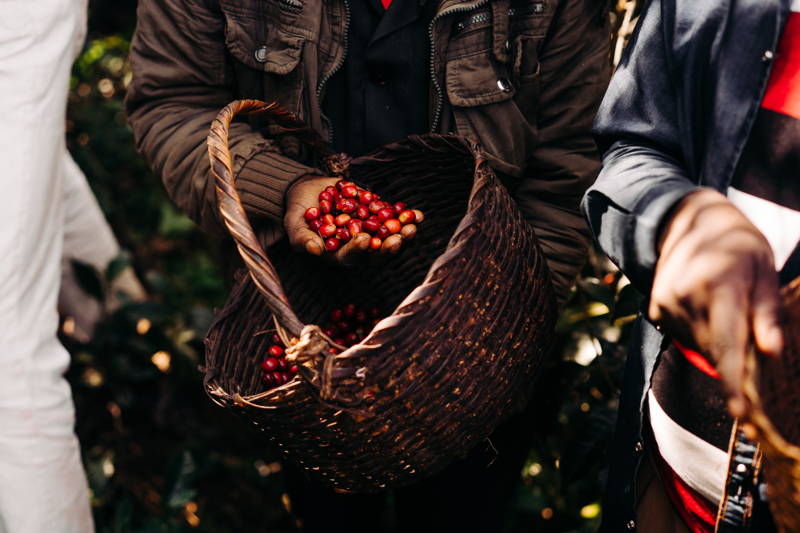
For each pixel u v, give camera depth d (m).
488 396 1.27
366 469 1.25
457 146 1.39
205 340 1.38
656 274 0.88
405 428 1.19
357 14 1.44
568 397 1.94
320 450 1.23
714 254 0.80
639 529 1.27
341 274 1.61
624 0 1.73
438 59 1.43
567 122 1.47
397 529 1.83
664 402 1.13
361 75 1.47
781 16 0.95
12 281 1.57
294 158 1.54
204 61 1.48
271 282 1.11
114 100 3.49
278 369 1.44
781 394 0.85
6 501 1.64
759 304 0.78
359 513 1.77
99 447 2.52
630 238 0.94
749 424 0.79
